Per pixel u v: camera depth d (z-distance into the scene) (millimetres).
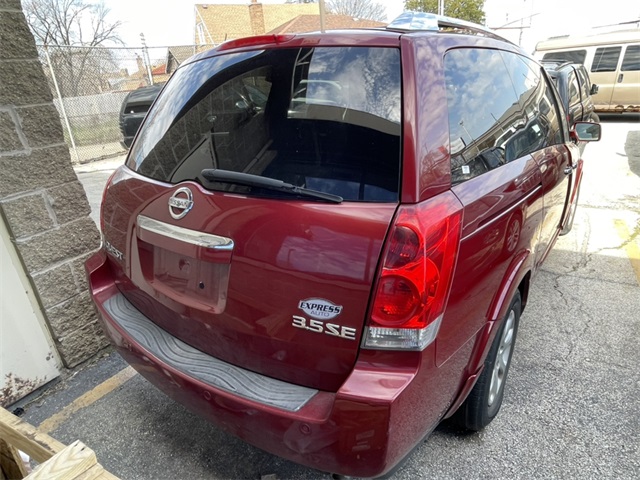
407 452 1567
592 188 6645
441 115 1635
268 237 1551
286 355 1594
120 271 2223
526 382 2646
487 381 2061
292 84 1739
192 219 1741
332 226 1466
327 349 1505
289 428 1502
